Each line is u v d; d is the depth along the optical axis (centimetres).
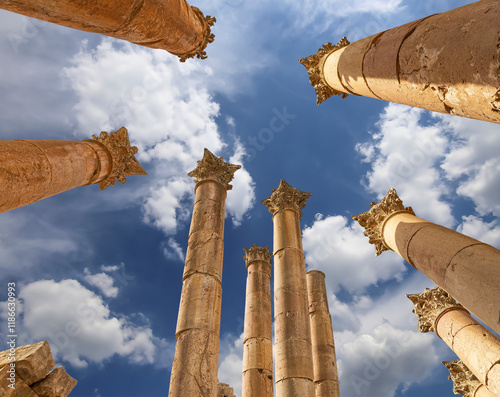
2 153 783
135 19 758
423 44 614
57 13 645
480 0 548
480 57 487
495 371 1112
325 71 1238
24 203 823
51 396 744
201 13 1167
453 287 807
